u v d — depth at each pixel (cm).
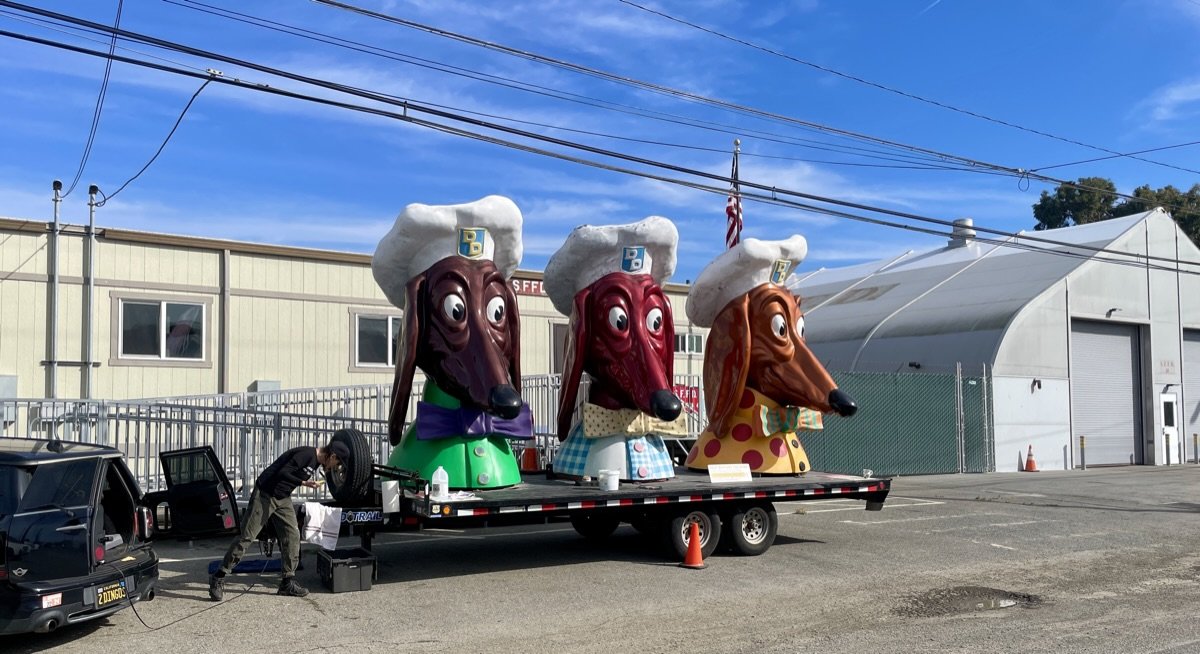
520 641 718
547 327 2036
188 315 1653
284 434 1381
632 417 1112
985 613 812
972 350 2600
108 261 1580
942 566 1038
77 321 1545
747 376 1249
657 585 927
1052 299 2669
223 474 1108
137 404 1300
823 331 3228
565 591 896
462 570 999
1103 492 1889
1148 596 885
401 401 994
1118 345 2905
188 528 1091
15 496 662
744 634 739
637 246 1115
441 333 996
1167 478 2275
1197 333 3150
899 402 2366
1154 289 2964
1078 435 2750
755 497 1084
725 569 1013
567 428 1124
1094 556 1109
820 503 1634
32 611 640
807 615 805
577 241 1117
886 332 2936
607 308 1097
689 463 1264
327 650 690
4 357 1482
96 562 693
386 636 729
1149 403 2925
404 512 930
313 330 1780
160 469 1297
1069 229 3253
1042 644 702
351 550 941
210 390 1661
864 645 703
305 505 916
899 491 1891
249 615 792
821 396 1200
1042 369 2622
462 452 1016
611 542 1198
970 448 2461
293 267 1767
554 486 1070
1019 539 1232
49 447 725
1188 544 1205
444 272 1005
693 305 1266
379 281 1055
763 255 1216
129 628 748
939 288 3095
